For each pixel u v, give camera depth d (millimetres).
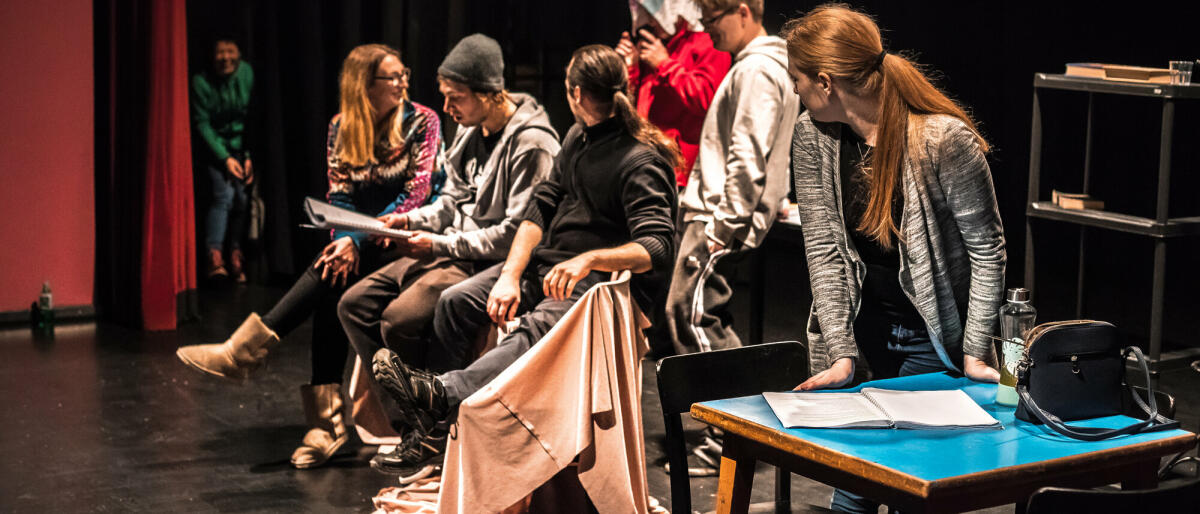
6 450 4105
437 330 3639
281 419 4539
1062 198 5254
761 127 4070
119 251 6012
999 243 2453
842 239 2652
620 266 3193
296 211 7090
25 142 5934
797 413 2197
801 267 7984
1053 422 2133
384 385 3158
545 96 7648
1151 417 2176
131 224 5945
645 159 3342
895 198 2484
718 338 4340
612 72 3357
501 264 3676
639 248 3236
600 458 2967
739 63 4148
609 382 2949
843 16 2480
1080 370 2219
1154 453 2107
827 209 2664
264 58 6922
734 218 4098
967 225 2441
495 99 3844
